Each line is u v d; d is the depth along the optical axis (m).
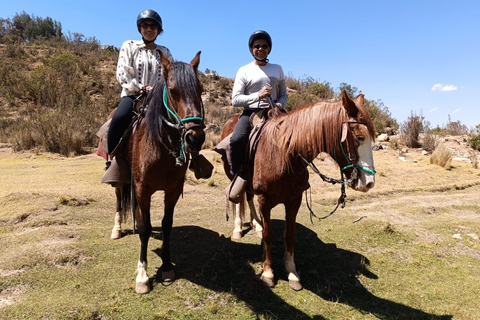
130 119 3.36
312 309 2.87
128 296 2.83
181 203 5.69
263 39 3.63
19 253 3.38
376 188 7.28
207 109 17.39
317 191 6.94
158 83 2.94
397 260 3.85
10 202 4.83
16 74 16.94
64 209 4.77
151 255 3.63
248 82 3.73
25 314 2.49
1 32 28.73
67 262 3.32
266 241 3.21
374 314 2.86
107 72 20.25
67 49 23.97
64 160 8.66
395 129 15.77
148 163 2.93
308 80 23.12
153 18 3.45
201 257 3.64
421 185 7.66
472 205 6.19
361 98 2.74
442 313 2.91
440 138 14.08
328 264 3.63
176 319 2.61
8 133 10.65
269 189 3.05
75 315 2.52
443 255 4.03
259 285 3.17
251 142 3.28
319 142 2.68
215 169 7.93
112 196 5.60
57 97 14.92
